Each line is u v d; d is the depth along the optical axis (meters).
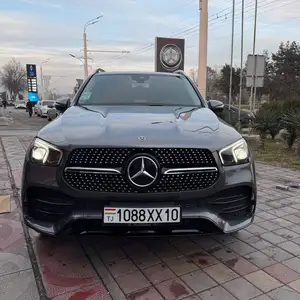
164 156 2.38
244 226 2.64
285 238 3.27
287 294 2.36
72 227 2.43
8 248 2.99
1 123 19.50
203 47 13.01
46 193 2.49
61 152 2.41
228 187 2.49
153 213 2.36
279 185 5.13
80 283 2.47
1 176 5.54
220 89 57.66
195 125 2.74
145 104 3.58
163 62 18.52
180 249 3.01
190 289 2.41
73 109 3.33
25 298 2.29
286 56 56.72
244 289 2.41
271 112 9.52
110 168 2.34
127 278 2.55
